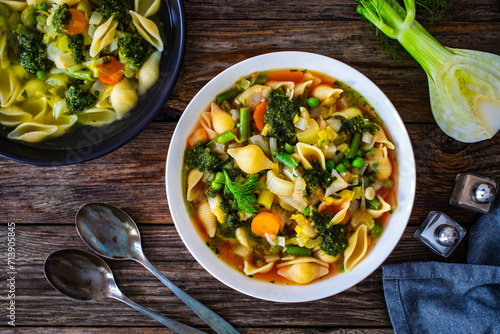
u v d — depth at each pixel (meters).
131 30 0.55
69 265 0.56
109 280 0.57
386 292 0.56
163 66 0.55
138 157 0.57
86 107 0.55
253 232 0.53
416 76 0.56
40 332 0.57
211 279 0.57
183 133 0.52
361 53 0.56
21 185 0.57
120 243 0.56
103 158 0.57
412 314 0.56
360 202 0.53
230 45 0.56
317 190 0.52
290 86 0.53
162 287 0.57
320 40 0.56
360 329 0.57
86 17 0.53
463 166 0.57
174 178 0.52
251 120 0.53
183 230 0.51
